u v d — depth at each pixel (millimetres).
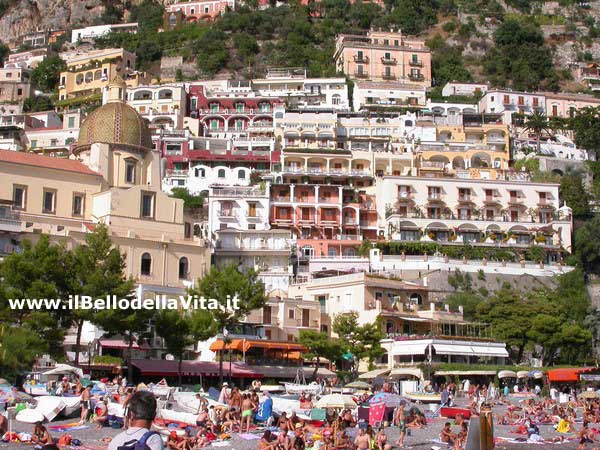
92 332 91500
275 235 144750
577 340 114438
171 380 89188
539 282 147375
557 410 74500
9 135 199875
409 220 163375
